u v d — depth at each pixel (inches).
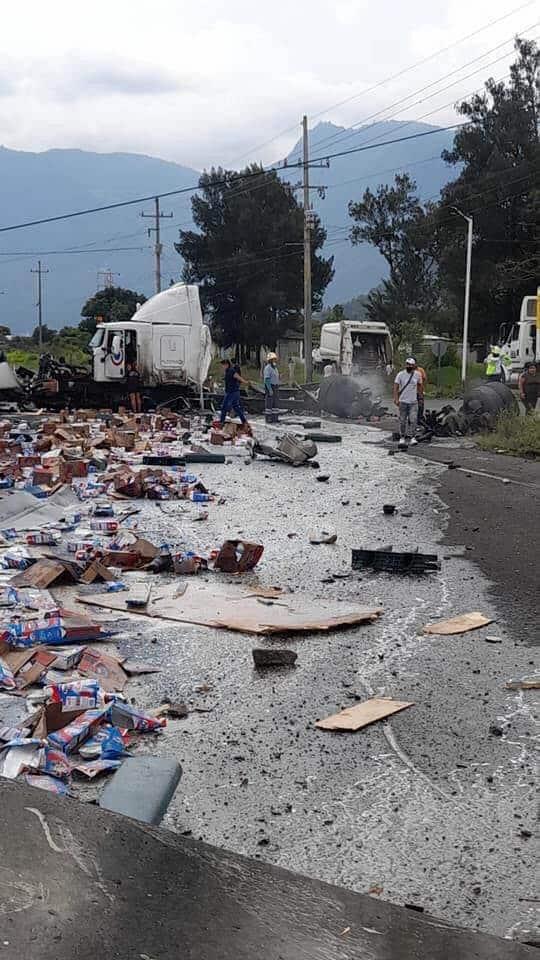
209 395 1274.6
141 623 296.7
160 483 569.0
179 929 88.8
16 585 332.2
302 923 93.6
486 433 918.4
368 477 641.6
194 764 195.5
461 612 311.0
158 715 220.2
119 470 628.4
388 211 3016.7
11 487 553.6
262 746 204.7
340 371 1715.1
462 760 197.8
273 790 184.4
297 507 520.1
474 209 2429.9
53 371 1264.8
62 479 593.6
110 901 91.7
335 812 176.1
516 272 2293.3
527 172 2394.2
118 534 431.8
